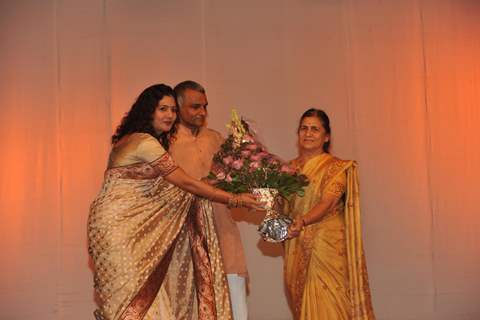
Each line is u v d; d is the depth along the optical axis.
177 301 4.40
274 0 6.41
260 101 6.35
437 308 6.34
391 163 6.37
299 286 4.81
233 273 4.73
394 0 6.45
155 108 4.34
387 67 6.41
